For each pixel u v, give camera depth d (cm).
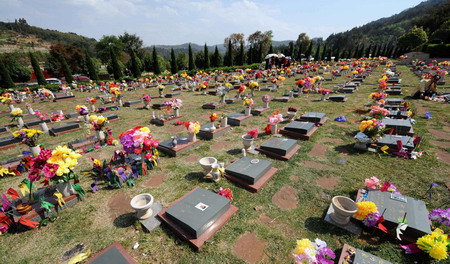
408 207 387
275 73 2844
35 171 414
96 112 1243
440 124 868
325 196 472
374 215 358
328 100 1379
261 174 527
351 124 916
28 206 415
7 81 2412
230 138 809
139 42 6756
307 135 770
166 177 562
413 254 331
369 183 452
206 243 362
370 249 342
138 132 552
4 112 1382
